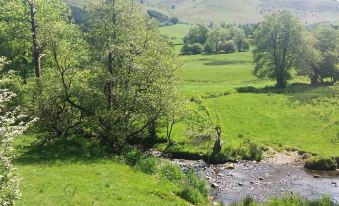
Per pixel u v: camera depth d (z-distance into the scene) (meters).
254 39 100.56
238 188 40.22
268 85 97.19
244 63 159.38
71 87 44.34
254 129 61.09
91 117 44.03
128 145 45.91
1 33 56.91
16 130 15.78
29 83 44.97
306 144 54.97
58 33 46.19
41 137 44.22
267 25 94.94
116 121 44.12
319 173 46.19
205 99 78.56
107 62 46.47
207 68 142.00
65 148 41.72
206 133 52.06
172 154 51.59
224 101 76.38
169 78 48.28
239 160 50.88
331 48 101.19
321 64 94.50
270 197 35.44
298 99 76.12
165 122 53.94
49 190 29.02
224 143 53.91
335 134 57.34
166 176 37.41
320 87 87.31
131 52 47.72
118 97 44.66
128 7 47.66
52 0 61.31
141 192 31.45
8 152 15.75
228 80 117.81
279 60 94.62
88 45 47.72
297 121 63.56
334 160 48.69
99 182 32.12
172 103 46.25
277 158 51.69
